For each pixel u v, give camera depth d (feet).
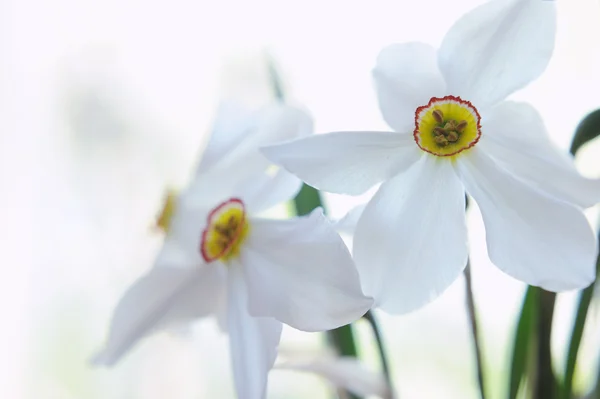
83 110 1.87
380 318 1.56
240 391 0.85
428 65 0.83
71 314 1.84
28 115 1.87
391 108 0.84
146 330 0.90
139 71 1.87
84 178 1.87
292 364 0.97
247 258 0.87
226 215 0.89
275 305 0.83
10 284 1.83
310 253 0.82
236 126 0.88
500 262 0.81
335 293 0.81
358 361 1.01
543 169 0.81
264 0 1.78
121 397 1.77
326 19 1.71
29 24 1.87
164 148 1.86
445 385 1.58
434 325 1.57
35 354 1.82
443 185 0.83
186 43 1.86
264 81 1.80
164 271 0.90
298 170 0.81
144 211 1.84
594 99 1.39
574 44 1.41
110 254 1.84
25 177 1.87
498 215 0.82
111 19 1.87
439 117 0.84
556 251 0.80
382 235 0.82
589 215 1.20
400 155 0.83
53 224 1.87
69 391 1.81
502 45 0.81
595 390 1.00
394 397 0.97
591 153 1.34
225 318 0.92
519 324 0.98
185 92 1.86
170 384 1.73
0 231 1.83
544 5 0.80
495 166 0.83
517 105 0.83
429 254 0.82
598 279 0.94
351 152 0.82
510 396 0.99
